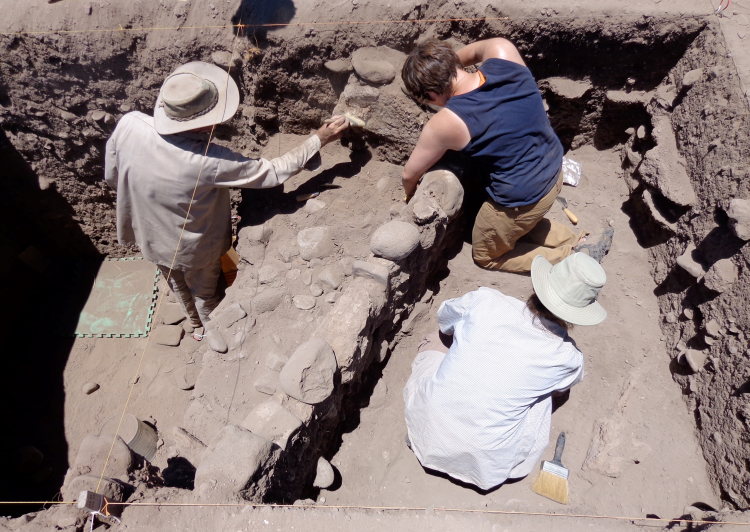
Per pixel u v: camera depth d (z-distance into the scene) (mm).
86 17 2789
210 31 2816
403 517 1742
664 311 2775
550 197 2510
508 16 2688
